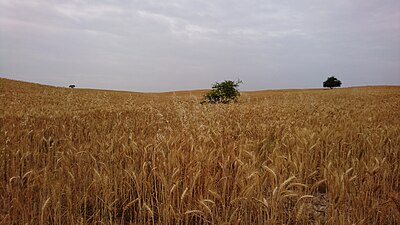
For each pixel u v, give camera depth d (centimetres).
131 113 1321
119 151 581
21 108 1377
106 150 551
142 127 886
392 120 1193
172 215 413
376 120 1143
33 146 691
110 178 474
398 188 512
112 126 952
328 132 721
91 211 462
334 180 432
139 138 644
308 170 546
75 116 1020
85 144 655
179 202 436
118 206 486
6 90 3353
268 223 370
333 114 1288
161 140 569
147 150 532
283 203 425
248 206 436
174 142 535
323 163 591
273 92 6334
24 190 426
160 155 498
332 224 375
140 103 1931
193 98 959
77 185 488
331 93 4675
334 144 653
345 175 429
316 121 1046
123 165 550
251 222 417
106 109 1359
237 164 496
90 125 916
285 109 1430
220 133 663
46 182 444
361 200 410
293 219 415
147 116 1134
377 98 3209
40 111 1230
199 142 556
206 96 2597
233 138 680
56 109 1315
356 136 757
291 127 892
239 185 419
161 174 420
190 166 454
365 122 1032
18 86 4169
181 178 454
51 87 4856
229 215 424
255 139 744
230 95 2538
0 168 528
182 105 879
